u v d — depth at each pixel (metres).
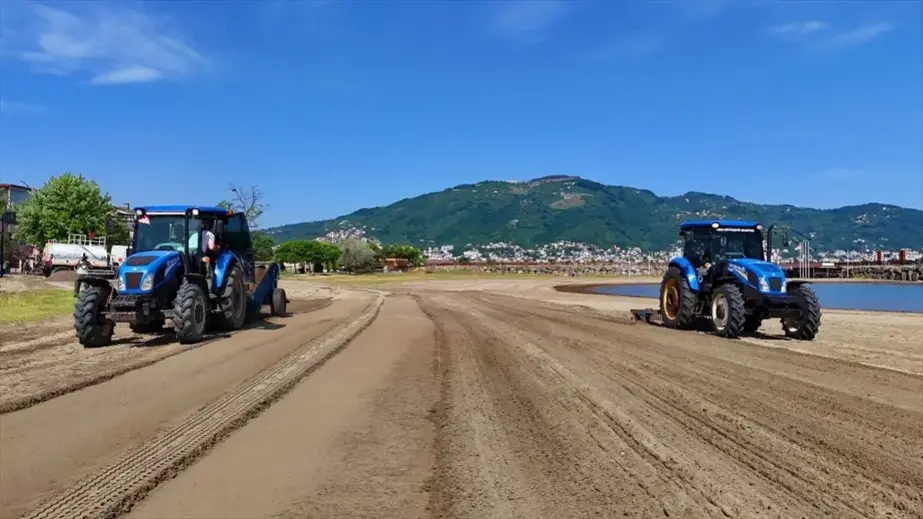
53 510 4.22
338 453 5.42
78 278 12.08
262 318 17.19
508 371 9.09
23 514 4.15
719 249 15.41
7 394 7.39
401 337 13.05
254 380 8.35
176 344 11.89
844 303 33.88
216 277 13.62
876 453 5.32
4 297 23.34
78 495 4.46
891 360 10.52
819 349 12.00
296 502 4.37
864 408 6.88
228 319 13.79
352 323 15.77
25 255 59.12
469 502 4.34
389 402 7.23
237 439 5.82
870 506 4.23
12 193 70.38
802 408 6.86
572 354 10.67
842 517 4.07
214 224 13.89
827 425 6.18
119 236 47.84
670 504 4.26
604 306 25.12
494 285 52.09
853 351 11.72
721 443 5.58
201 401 7.17
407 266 112.81
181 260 12.94
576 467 5.00
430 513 4.17
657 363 9.77
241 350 11.03
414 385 8.15
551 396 7.46
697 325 15.76
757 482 4.66
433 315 18.73
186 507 4.28
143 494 4.50
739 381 8.36
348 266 98.25
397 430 6.10
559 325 15.72
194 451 5.41
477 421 6.38
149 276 11.81
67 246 42.16
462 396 7.51
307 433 6.00
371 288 42.00
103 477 4.79
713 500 4.32
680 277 15.31
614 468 4.96
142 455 5.30
